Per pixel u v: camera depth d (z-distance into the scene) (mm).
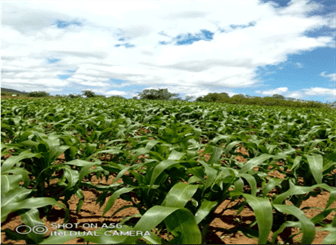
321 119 6758
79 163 2016
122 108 7188
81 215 2230
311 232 1252
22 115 6328
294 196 2326
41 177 2203
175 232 1455
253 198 1450
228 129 4484
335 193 1632
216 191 1796
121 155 2807
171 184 1986
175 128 3777
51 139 2314
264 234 1256
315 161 1984
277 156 2145
